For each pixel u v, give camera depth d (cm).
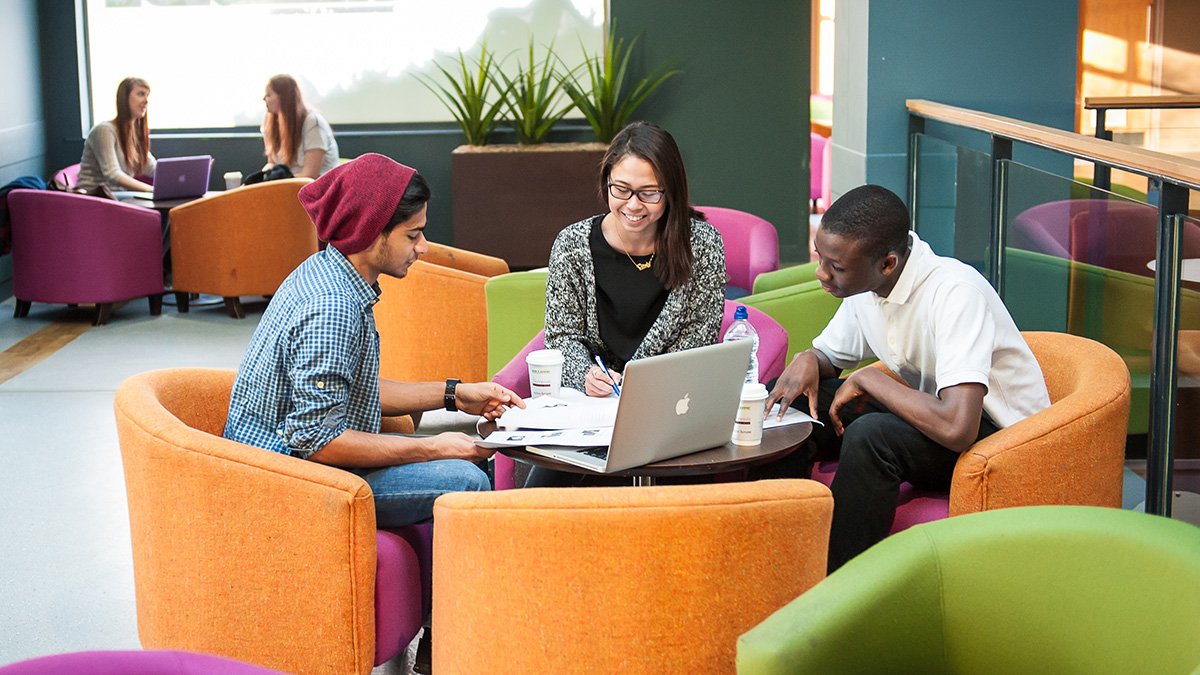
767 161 843
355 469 271
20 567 371
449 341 489
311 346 258
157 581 251
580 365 317
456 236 790
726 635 207
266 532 240
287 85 741
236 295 709
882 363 313
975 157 490
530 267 794
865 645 184
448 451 269
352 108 849
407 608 256
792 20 828
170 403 274
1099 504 265
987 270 475
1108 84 629
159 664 160
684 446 256
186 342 656
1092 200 371
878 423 267
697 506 201
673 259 317
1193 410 314
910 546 194
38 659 155
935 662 195
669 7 826
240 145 841
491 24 839
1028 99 592
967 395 261
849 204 267
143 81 757
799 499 207
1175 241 318
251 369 266
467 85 805
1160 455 331
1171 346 323
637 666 207
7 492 436
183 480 242
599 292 326
